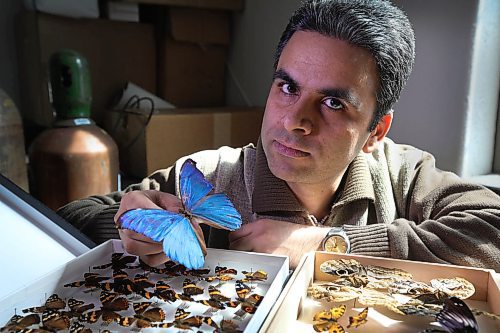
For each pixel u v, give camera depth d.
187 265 0.49
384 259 0.60
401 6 1.35
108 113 1.71
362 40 0.65
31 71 1.69
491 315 0.49
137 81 1.83
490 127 1.34
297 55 0.66
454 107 1.29
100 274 0.58
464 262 0.68
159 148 1.56
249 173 0.87
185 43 1.86
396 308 0.50
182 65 1.87
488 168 1.38
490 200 0.79
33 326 0.47
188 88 1.91
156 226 0.51
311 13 0.66
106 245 0.62
